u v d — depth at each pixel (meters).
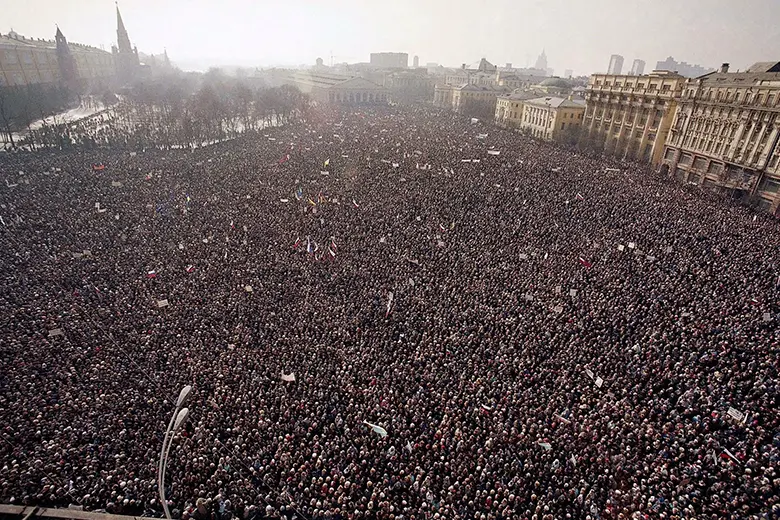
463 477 25.84
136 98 175.25
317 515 23.61
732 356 34.84
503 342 38.00
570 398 31.80
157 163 93.94
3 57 148.12
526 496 25.02
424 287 46.81
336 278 48.41
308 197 72.44
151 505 23.41
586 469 26.67
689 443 27.72
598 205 69.88
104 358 34.56
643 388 32.66
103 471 24.73
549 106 145.12
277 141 122.25
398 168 89.94
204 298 43.75
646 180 90.19
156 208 66.50
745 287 45.34
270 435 28.27
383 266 50.91
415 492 25.08
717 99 90.06
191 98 182.62
